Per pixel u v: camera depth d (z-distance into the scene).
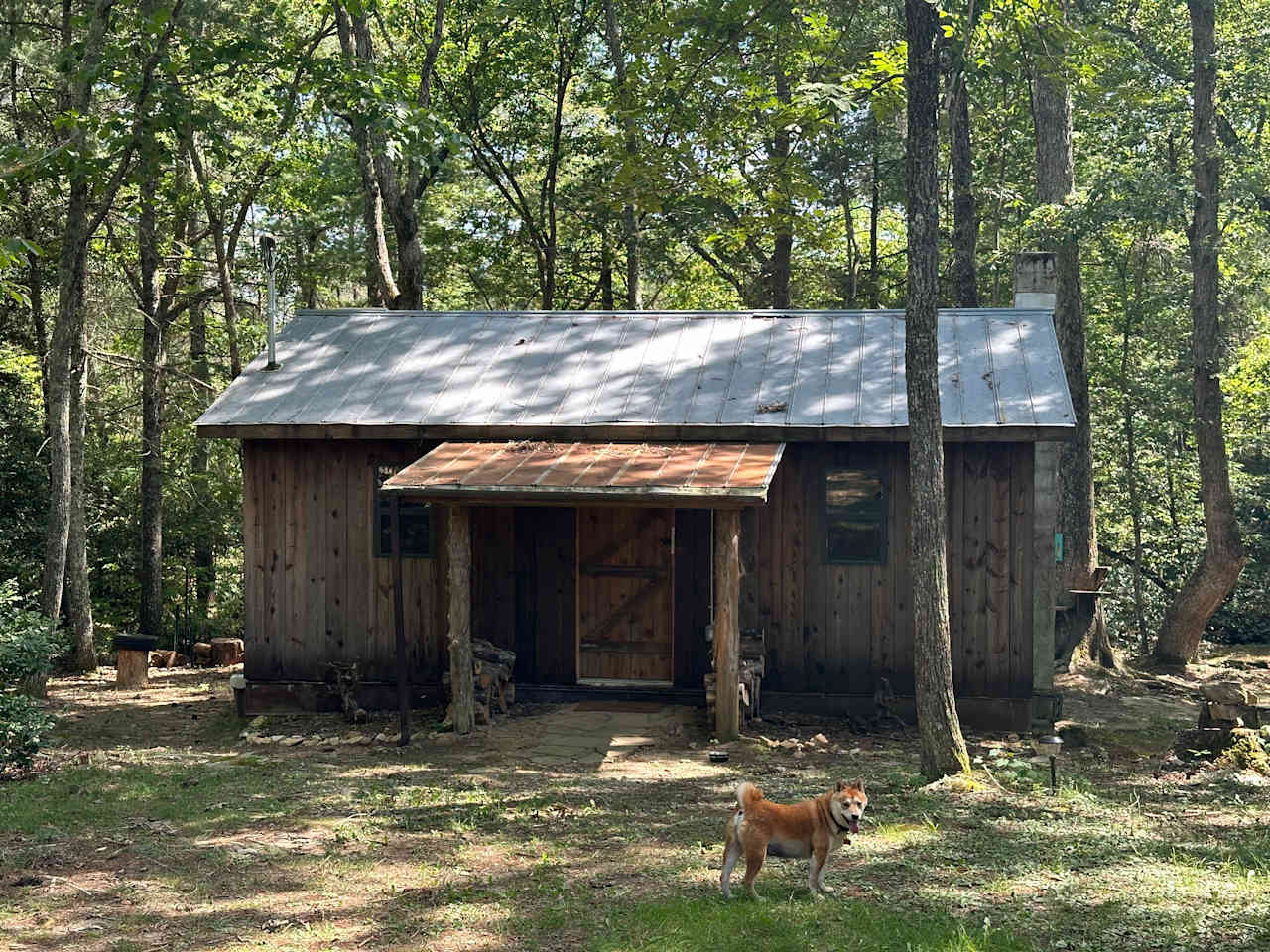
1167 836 9.51
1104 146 27.11
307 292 33.88
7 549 25.30
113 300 26.33
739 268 34.12
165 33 18.03
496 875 8.77
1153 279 30.05
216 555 31.05
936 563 11.85
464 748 14.22
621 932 7.36
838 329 17.66
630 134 17.45
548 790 11.81
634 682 16.67
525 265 37.75
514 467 14.54
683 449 15.14
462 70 31.98
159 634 26.39
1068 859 8.81
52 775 12.58
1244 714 13.30
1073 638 21.03
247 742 15.04
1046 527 15.30
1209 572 24.23
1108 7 25.06
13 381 26.08
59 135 20.55
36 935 7.45
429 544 16.62
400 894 8.29
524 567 16.73
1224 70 24.31
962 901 7.79
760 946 7.02
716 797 11.50
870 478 15.73
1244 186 22.52
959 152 25.69
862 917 7.45
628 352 17.47
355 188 31.45
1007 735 15.20
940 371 16.11
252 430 16.23
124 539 29.25
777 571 15.96
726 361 16.98
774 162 16.77
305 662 16.88
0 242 14.70
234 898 8.22
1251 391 26.84
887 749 14.20
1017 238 25.92
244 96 24.94
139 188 24.23
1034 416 14.86
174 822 10.39
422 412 16.23
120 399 31.36
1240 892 7.87
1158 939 6.99
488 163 34.56
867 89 13.73
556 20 31.61
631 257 30.31
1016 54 13.40
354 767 13.25
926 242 11.77
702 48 15.02
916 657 11.99
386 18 29.77
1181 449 34.22
